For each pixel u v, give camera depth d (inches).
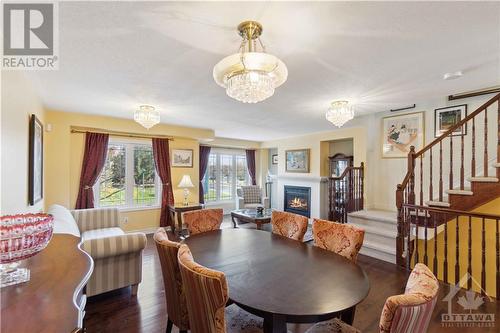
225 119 179.8
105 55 81.0
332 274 61.9
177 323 68.2
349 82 105.0
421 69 92.3
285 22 63.1
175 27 65.4
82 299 43.7
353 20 62.2
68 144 160.2
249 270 64.2
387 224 156.6
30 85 102.5
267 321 46.4
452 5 56.3
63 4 55.7
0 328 29.2
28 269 45.2
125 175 200.1
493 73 96.6
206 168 283.6
